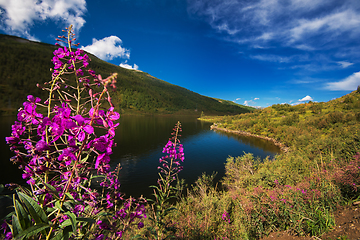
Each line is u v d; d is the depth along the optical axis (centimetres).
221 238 389
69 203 124
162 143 3450
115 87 95
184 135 4619
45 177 117
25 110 115
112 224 181
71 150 99
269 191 459
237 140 3884
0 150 2378
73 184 108
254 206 416
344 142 898
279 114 6091
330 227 309
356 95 5456
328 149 1002
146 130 5381
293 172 812
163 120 9512
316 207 355
